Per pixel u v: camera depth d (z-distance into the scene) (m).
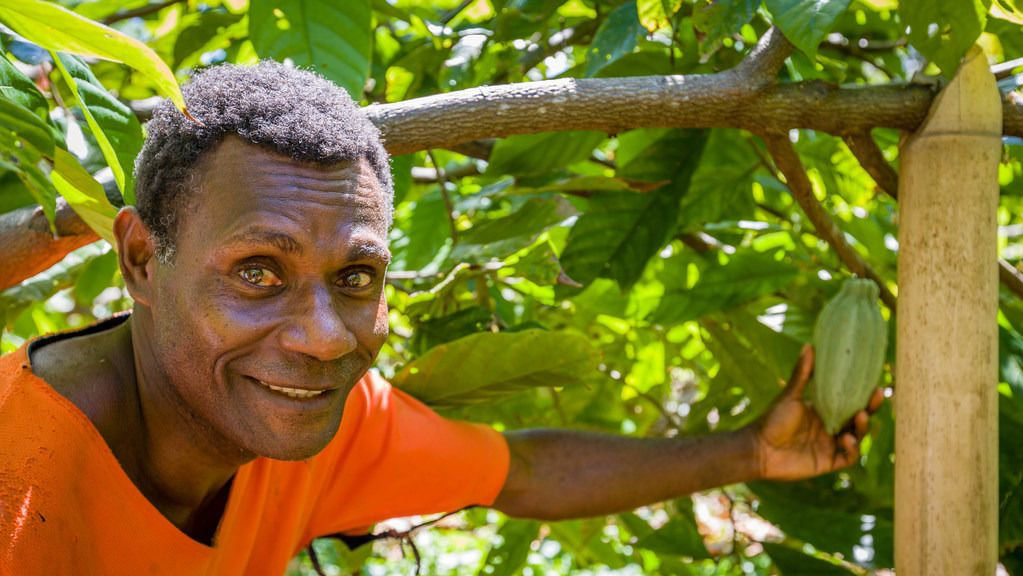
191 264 0.99
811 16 1.21
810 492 1.83
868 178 2.07
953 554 1.26
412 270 2.21
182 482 1.15
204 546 1.13
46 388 1.04
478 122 1.25
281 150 0.98
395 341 2.35
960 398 1.27
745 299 1.85
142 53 0.87
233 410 1.03
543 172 1.75
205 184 0.98
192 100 1.00
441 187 1.81
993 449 1.28
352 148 1.00
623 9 1.58
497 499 1.54
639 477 1.54
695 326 2.33
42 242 1.27
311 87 1.03
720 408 2.03
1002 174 2.07
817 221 1.51
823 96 1.33
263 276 0.99
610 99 1.29
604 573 3.31
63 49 0.91
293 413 1.02
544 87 1.27
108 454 1.05
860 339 1.49
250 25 1.44
